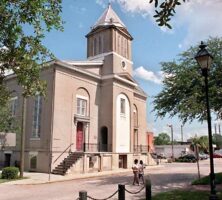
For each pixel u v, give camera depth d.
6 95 10.20
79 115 31.73
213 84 19.17
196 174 27.67
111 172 29.55
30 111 30.77
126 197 14.82
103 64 36.53
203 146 69.94
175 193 14.98
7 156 32.09
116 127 34.41
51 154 27.78
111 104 34.34
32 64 9.02
